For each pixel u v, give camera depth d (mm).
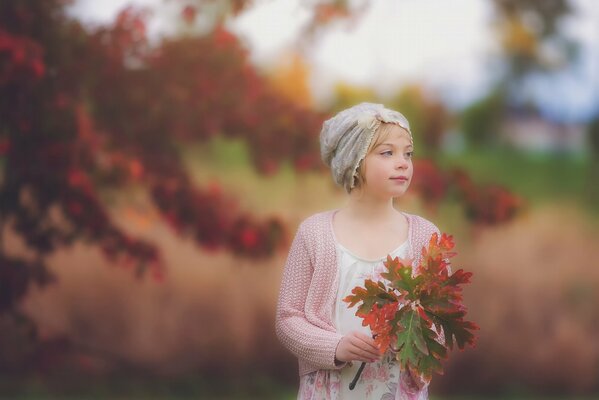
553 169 7266
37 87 6859
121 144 6969
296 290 3330
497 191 7207
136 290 7012
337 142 3340
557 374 7191
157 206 7008
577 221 7234
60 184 6938
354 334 3053
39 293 6969
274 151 7047
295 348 3230
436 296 2977
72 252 6980
